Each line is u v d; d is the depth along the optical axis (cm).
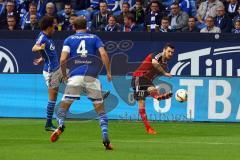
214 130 4438
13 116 5153
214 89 4966
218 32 5078
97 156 3028
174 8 5528
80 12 5969
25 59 5141
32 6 5688
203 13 5719
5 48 5159
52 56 4203
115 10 6197
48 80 4194
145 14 5719
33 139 3781
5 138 3831
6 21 5888
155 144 3581
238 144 3609
